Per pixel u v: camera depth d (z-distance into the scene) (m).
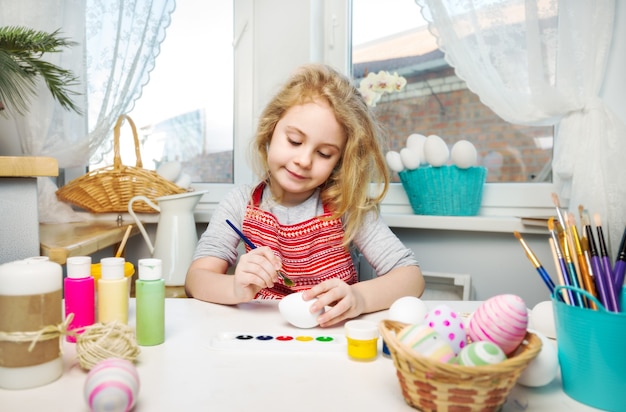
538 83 1.34
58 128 1.57
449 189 1.52
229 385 0.49
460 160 1.49
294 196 1.18
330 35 1.75
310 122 0.99
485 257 1.53
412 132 1.68
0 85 1.28
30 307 0.48
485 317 0.50
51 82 1.36
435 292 1.58
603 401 0.46
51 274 0.50
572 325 0.48
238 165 1.82
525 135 1.56
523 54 1.38
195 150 1.83
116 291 0.63
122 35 1.60
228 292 0.83
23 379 0.48
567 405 0.47
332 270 1.15
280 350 0.60
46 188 1.53
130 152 1.78
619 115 1.35
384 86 1.70
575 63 1.30
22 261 0.52
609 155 1.23
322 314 0.71
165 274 1.30
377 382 0.51
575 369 0.48
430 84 1.65
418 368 0.42
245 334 0.67
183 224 1.33
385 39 1.71
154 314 0.62
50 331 0.49
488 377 0.41
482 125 1.60
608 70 1.35
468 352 0.44
